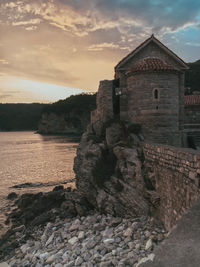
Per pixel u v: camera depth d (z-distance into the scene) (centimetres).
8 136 19150
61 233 1405
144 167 1443
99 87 2248
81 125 19875
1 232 1788
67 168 4925
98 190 1612
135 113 1941
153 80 1845
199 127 2612
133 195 1398
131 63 2098
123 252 1005
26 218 1856
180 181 984
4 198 2808
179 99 2098
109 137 1877
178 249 327
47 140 13712
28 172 4519
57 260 1082
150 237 1064
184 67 2097
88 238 1233
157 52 2089
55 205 2019
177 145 1916
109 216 1452
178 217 997
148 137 1862
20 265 1138
